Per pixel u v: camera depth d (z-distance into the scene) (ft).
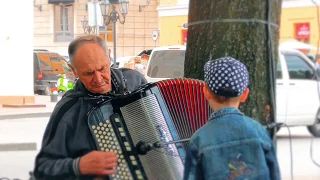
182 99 10.34
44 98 72.49
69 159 10.03
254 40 11.20
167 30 86.63
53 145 10.25
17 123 46.29
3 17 56.18
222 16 11.37
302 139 31.78
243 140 8.71
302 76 33.86
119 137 10.16
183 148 10.32
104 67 10.50
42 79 79.30
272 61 11.19
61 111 10.42
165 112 10.30
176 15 85.20
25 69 57.77
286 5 21.88
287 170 23.71
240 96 9.02
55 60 80.12
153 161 10.19
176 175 10.22
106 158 9.75
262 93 11.19
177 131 10.34
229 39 11.31
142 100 10.23
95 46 10.50
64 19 124.57
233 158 8.68
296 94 33.30
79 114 10.36
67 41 124.36
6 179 16.05
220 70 8.82
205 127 8.99
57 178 10.09
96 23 56.80
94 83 10.43
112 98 10.25
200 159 8.86
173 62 40.55
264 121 11.10
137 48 117.08
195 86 10.36
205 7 11.63
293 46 30.48
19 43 57.36
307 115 34.09
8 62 57.06
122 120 10.20
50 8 124.67
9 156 31.71
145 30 117.39
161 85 10.34
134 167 10.14
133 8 116.47
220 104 9.03
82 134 10.25
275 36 11.34
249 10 11.19
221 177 8.65
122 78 11.00
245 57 11.22
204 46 11.66
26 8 56.80
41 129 42.47
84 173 9.80
